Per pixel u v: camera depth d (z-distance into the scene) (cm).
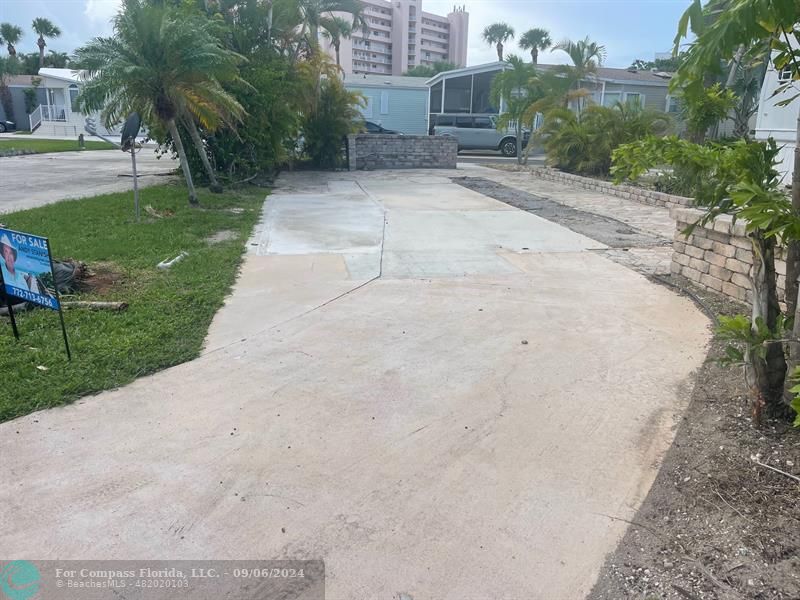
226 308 595
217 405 404
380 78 3484
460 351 497
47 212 1066
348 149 2128
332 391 425
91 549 273
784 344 383
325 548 275
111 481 321
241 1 1622
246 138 1509
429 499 310
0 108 5188
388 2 11056
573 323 565
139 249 799
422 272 731
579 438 367
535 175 1994
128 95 1084
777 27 287
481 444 360
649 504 305
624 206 1314
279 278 698
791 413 362
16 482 319
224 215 1102
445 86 3288
